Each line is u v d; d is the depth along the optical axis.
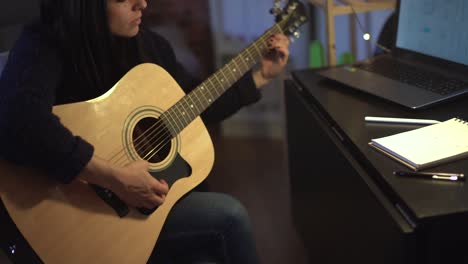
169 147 1.31
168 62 1.50
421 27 1.56
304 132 1.59
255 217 2.15
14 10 1.49
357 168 1.17
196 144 1.34
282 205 2.22
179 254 1.32
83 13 1.22
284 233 2.02
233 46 2.79
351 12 1.79
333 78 1.57
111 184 1.15
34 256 1.19
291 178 1.87
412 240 0.95
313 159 1.53
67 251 1.14
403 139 1.15
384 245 1.04
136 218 1.21
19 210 1.11
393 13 1.80
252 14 2.69
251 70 1.58
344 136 1.27
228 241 1.28
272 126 2.88
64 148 1.10
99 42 1.26
